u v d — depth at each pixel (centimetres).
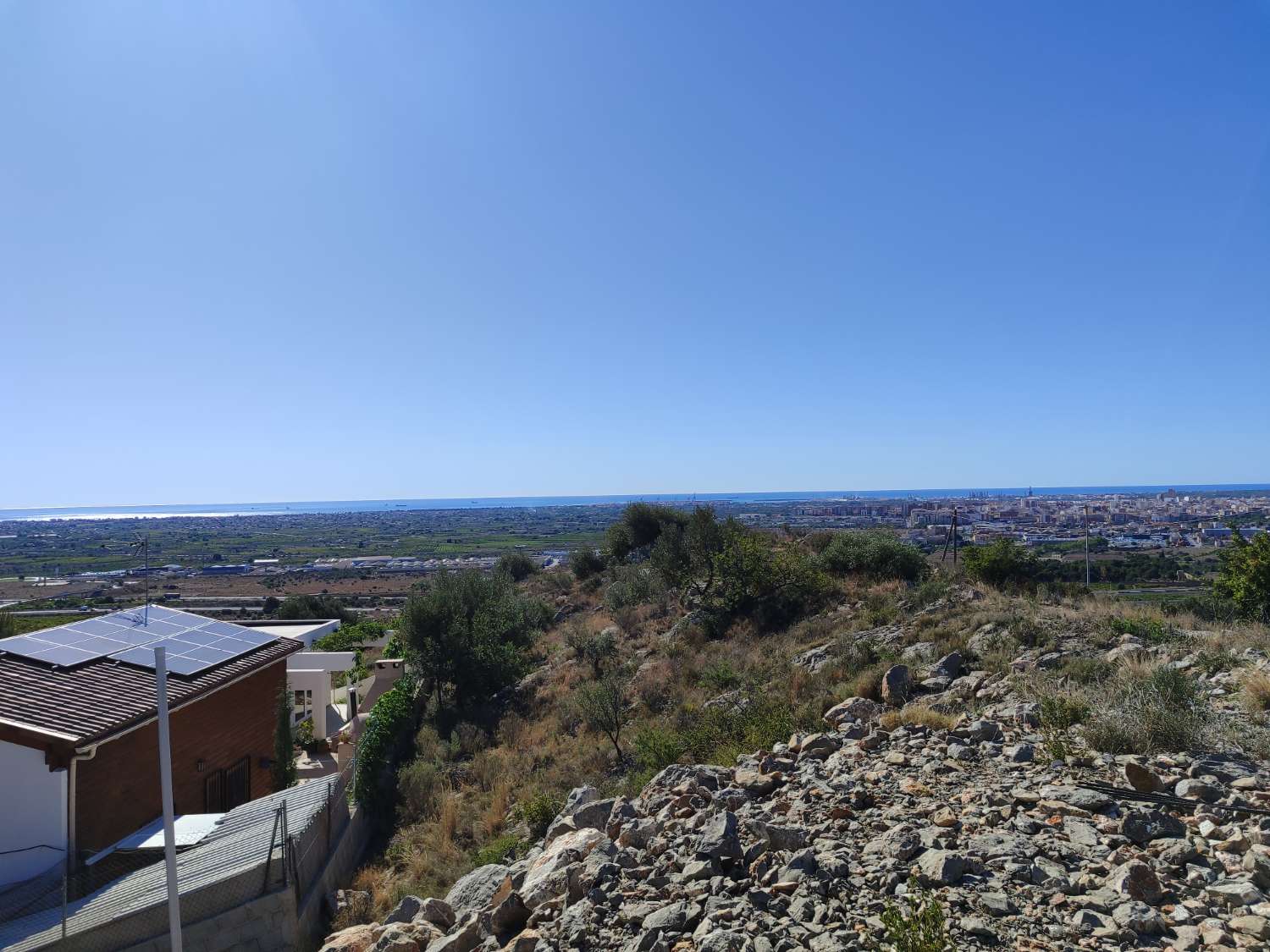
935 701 1098
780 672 1644
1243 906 417
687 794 784
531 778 1512
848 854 554
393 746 1823
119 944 902
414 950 646
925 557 2533
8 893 1034
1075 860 502
